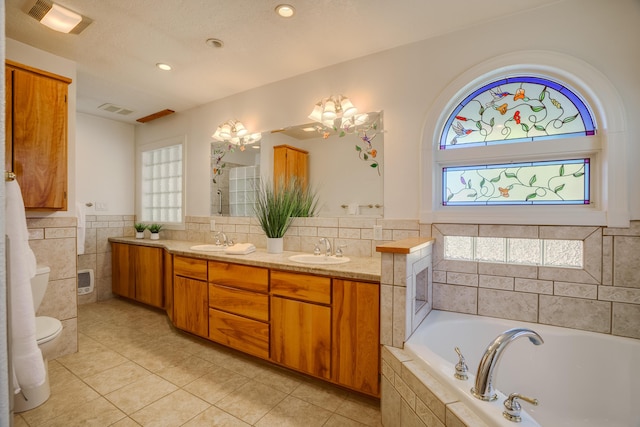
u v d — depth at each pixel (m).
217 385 2.05
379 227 2.39
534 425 1.01
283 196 2.74
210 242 3.45
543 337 1.76
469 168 2.17
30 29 2.13
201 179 3.56
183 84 3.01
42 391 1.83
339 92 2.59
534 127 1.97
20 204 1.37
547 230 1.87
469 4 1.89
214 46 2.36
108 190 4.00
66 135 2.35
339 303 1.89
